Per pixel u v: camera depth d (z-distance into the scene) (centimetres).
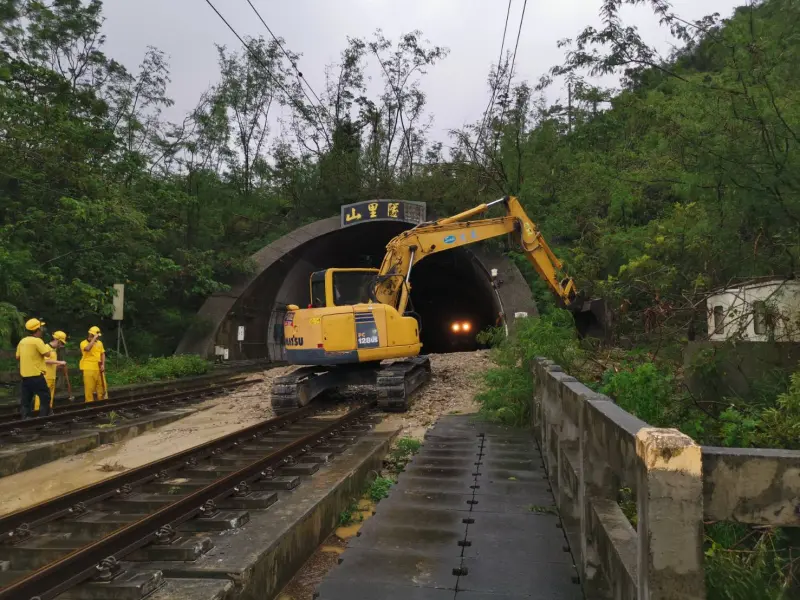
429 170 3022
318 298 1305
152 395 1587
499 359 1027
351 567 402
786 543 329
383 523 489
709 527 364
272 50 3441
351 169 3272
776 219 570
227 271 2641
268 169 3416
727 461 181
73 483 759
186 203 2450
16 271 1691
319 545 526
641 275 1216
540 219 2528
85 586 359
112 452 946
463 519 497
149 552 404
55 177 1894
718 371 584
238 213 3033
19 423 986
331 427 909
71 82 2302
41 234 1884
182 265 2484
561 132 2795
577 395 360
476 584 374
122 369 1906
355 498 658
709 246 733
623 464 221
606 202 2192
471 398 1304
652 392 554
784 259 598
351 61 3644
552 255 1440
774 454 179
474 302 3700
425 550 431
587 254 2023
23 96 1844
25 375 1067
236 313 2658
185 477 684
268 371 2267
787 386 486
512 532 466
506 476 634
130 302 2236
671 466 176
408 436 959
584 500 321
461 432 891
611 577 254
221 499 531
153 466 679
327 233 2809
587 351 1008
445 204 2859
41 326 1111
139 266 2181
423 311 4078
